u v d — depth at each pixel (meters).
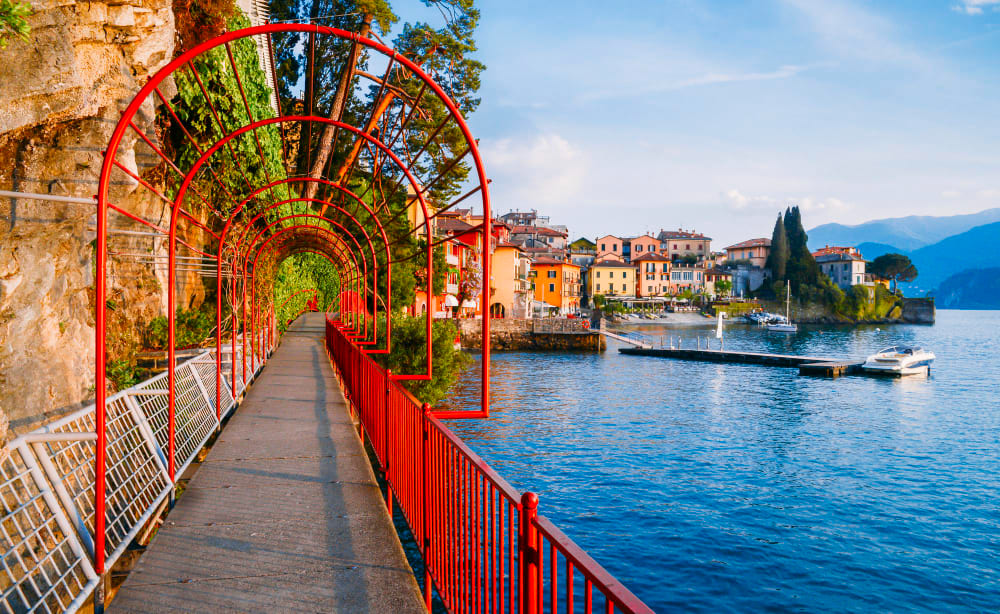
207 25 9.81
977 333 109.50
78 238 5.77
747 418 28.56
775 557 13.23
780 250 131.38
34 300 5.14
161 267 11.26
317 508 4.89
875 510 16.22
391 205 34.12
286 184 15.10
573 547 1.83
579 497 16.91
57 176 5.35
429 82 4.39
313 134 25.25
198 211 13.20
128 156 6.24
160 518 4.90
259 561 3.91
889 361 45.47
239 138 11.24
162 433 5.72
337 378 12.66
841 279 140.88
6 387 4.80
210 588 3.54
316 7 24.25
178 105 10.15
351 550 4.10
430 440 3.97
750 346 73.25
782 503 16.64
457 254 58.88
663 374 44.91
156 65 6.34
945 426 27.17
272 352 17.58
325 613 3.27
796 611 11.05
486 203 4.71
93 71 5.46
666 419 28.02
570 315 96.75
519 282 75.56
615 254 120.38
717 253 150.25
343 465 6.13
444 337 23.41
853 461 21.14
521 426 26.02
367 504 4.99
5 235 4.87
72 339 5.78
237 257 12.51
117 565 4.48
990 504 16.80
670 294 120.56
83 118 5.51
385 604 3.38
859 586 12.04
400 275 35.41
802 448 22.88
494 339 61.41
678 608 11.12
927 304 141.62
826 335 97.25
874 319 135.12
